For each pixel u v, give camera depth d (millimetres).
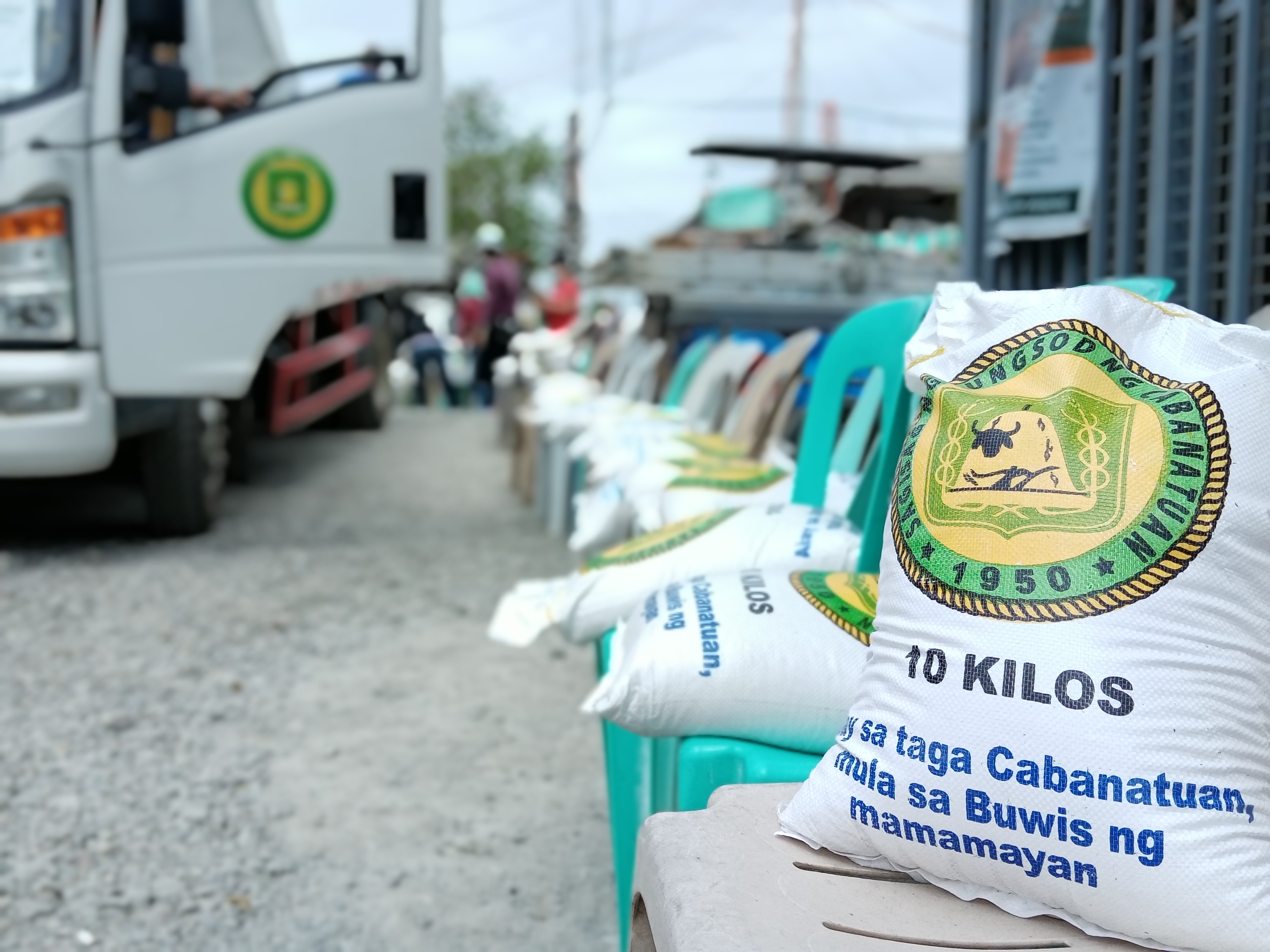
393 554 5402
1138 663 1116
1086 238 3896
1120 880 1090
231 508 6523
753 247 8531
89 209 4797
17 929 2232
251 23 6074
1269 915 1052
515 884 2430
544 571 5070
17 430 4703
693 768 1606
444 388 13281
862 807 1230
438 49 5363
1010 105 4000
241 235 5039
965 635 1183
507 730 3252
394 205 5301
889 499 2074
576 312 12805
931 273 7305
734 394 4453
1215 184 3125
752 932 1148
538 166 33469
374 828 2668
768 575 1819
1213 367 1230
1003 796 1134
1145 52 3471
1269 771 1135
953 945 1140
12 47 4801
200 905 2336
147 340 4910
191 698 3482
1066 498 1189
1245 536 1149
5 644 3986
